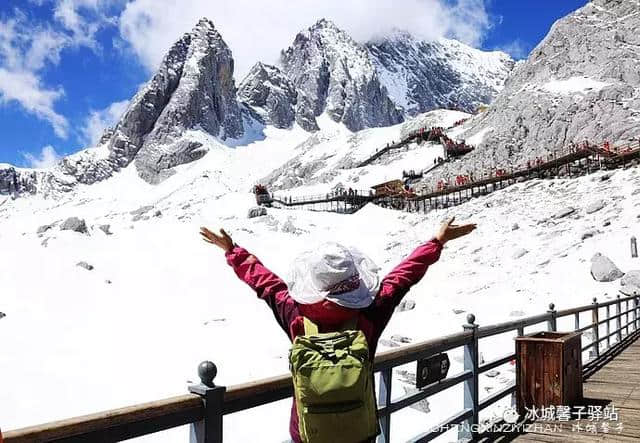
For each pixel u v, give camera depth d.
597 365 11.91
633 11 87.06
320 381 2.71
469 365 6.80
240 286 32.50
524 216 45.91
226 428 11.48
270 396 3.56
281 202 83.12
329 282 2.97
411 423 11.43
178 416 2.92
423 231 51.94
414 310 26.80
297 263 3.17
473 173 73.25
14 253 32.88
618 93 70.75
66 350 19.94
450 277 34.34
